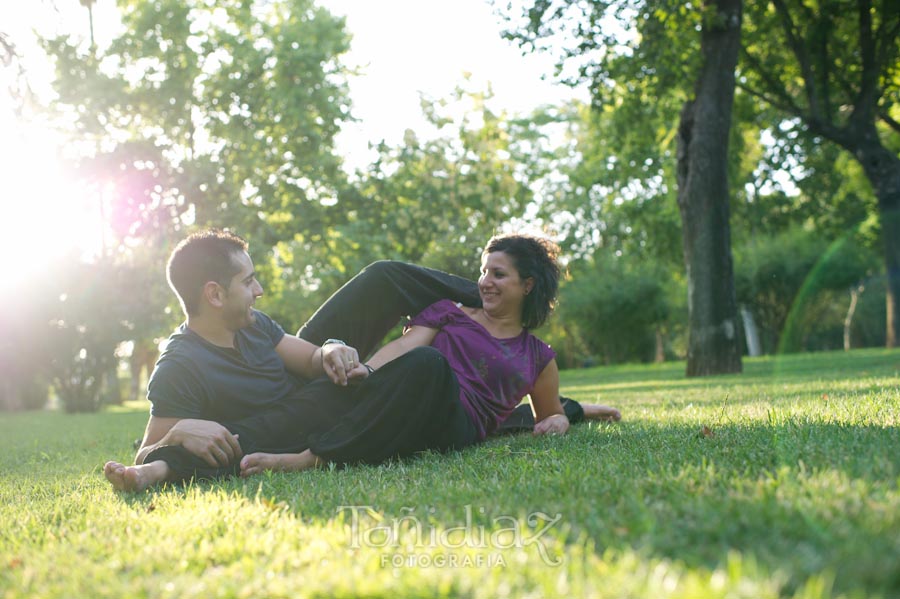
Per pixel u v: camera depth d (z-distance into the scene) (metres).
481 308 4.41
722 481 2.33
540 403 4.62
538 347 4.39
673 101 17.42
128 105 20.88
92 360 19.20
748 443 3.23
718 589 1.37
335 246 21.94
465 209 20.33
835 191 23.70
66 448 6.50
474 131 20.00
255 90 22.16
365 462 3.59
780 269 23.08
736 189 21.08
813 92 17.14
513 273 4.22
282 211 22.09
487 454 3.56
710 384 10.41
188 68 21.84
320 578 1.70
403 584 1.61
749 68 18.22
